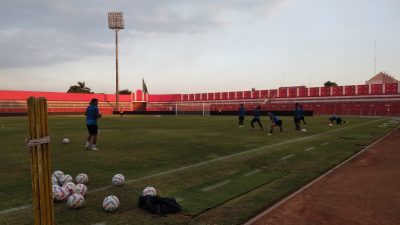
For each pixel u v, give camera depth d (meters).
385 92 67.00
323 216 5.88
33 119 3.81
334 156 12.04
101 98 87.81
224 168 9.73
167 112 71.38
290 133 20.92
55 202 6.39
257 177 8.75
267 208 6.32
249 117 51.72
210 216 5.79
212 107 86.31
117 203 6.01
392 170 9.68
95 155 12.27
